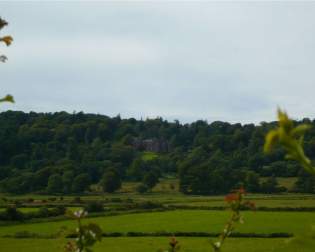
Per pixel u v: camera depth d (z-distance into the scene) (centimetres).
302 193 14638
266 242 7119
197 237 7956
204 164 16038
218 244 400
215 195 15150
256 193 14812
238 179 15062
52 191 14938
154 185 16012
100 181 15588
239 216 404
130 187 16300
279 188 14750
